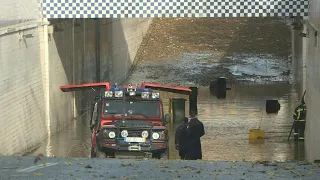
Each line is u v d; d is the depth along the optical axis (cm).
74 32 9525
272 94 11956
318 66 6444
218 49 16050
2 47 6569
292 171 4116
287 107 10456
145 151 5756
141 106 6184
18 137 7006
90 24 10525
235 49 16088
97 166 4250
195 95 9875
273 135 8244
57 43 8594
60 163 4388
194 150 5700
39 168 4125
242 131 8506
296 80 11994
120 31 13125
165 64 14962
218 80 11794
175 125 9156
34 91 7669
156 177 3819
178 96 11569
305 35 8262
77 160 4597
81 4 7925
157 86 6775
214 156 7050
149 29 17162
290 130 8475
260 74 14238
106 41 11669
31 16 7738
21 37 7200
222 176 3888
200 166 4341
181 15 7856
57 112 8581
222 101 11138
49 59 8194
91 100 10425
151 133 5784
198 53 15762
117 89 6406
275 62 15125
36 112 7700
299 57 11169
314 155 6506
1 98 6512
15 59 6994
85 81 10219
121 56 13225
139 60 15262
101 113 6134
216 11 7825
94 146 6056
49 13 7994
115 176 3828
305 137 7688
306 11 7750
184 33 17038
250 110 10156
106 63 11669
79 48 9844
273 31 17162
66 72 9069
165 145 5800
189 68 14650
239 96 11725
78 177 3772
